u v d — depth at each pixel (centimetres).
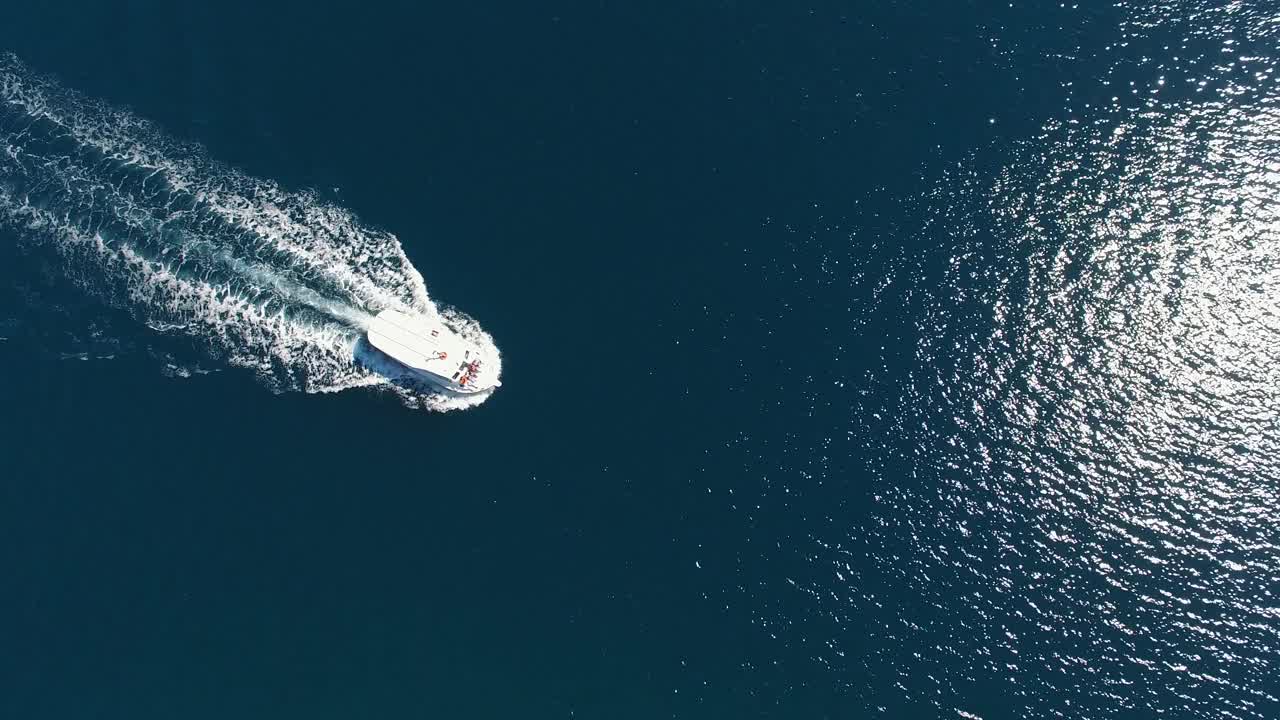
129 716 9975
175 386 11181
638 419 11150
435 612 10381
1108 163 12344
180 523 10619
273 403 11156
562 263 11819
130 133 12312
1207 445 11025
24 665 10125
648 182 12306
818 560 10650
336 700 10069
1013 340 11550
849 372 11425
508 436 11050
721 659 10306
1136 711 10106
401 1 13325
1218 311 11581
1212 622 10375
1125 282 11762
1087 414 11212
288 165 12188
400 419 11131
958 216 12150
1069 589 10556
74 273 11688
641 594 10494
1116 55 13000
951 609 10512
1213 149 12344
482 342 11388
